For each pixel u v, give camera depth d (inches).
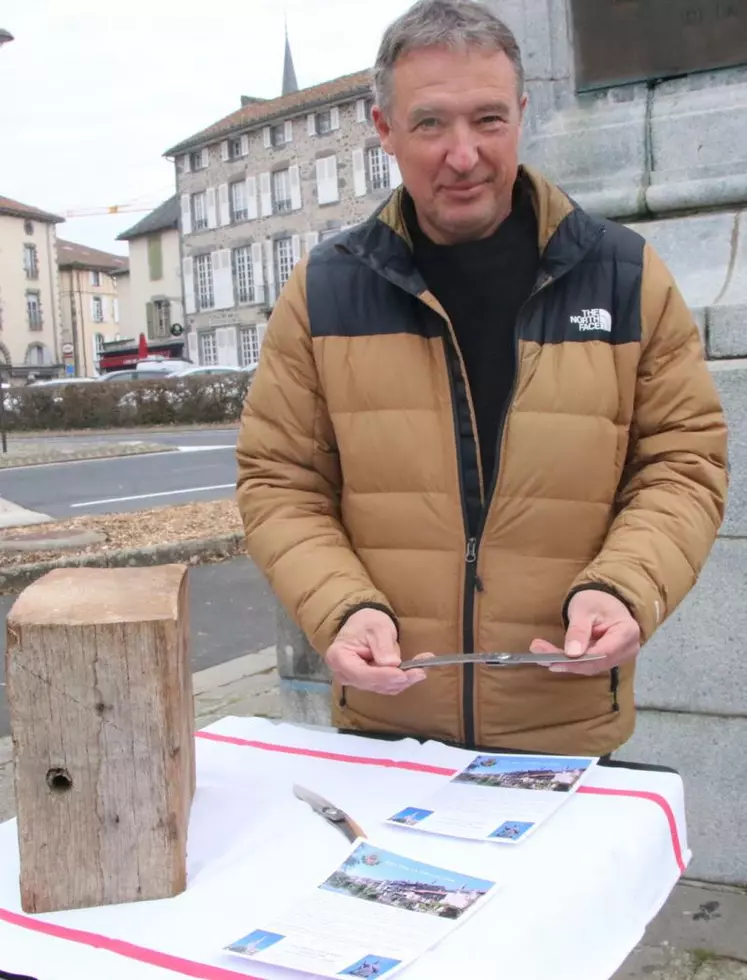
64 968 43.6
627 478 71.8
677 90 123.4
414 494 68.2
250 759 66.0
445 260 68.9
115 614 49.2
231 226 1855.3
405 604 68.8
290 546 68.3
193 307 1953.7
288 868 50.9
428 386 67.7
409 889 47.4
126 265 2785.4
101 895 48.9
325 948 42.8
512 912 45.0
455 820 54.3
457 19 62.1
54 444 867.4
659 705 110.9
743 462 103.2
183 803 51.0
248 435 72.6
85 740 48.4
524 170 69.3
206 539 315.6
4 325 2316.7
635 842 51.9
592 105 128.4
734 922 102.9
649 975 94.9
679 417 68.2
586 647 57.1
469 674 68.3
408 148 64.1
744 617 105.4
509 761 62.8
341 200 1684.3
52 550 309.4
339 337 68.9
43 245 2397.9
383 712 71.5
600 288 67.4
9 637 48.1
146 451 711.1
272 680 195.3
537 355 66.8
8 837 57.9
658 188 121.3
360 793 59.8
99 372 2106.3
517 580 67.3
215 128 1849.2
